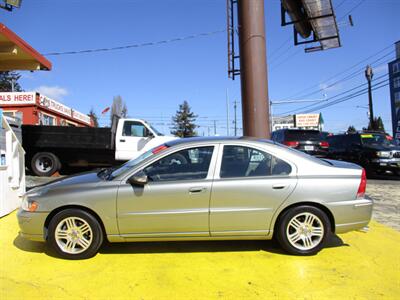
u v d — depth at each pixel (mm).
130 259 4367
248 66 8656
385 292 3492
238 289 3559
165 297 3404
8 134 6676
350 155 15438
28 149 13008
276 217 4410
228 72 10508
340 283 3688
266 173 4477
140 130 12125
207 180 4395
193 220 4340
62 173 14023
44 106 20094
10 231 5539
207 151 4547
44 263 4250
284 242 4438
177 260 4328
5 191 6547
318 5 11180
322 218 4414
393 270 4031
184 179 4410
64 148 12891
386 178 14406
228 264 4195
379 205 7949
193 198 4336
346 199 4430
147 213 4324
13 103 18891
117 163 13430
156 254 4527
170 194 4328
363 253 4570
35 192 4539
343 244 4934
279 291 3514
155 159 4480
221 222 4363
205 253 4555
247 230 4402
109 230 4352
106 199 4312
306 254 4434
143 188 4336
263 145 4609
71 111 25250
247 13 8656
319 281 3732
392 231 5617
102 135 12664
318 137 14719
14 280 3783
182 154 4531
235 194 4355
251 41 8625
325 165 4602
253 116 8594
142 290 3549
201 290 3541
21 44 8047
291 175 4461
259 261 4281
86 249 4344
